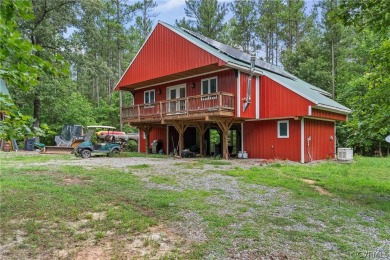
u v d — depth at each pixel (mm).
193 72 15148
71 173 8688
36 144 20422
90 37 24391
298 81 19078
